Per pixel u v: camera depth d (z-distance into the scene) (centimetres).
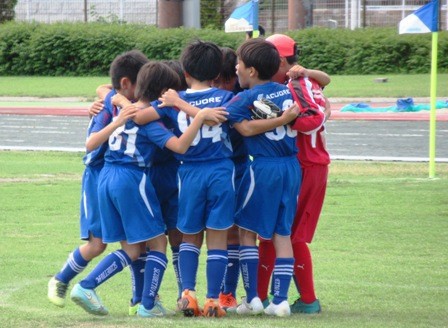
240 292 2895
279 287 2403
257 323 2253
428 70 14062
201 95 2380
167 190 2511
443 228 3966
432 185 5159
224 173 2352
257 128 2348
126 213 2325
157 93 2373
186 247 2403
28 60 15938
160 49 15175
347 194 4859
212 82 2470
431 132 5484
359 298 2730
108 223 2358
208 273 2383
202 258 3400
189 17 16000
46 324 2264
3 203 4666
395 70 14200
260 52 2381
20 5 19288
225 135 2375
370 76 13862
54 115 10119
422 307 2589
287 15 16762
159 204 2425
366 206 4500
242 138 2520
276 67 2408
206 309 2378
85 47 15650
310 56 14450
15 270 3164
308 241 2512
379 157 6438
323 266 3241
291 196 2409
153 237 2339
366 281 2991
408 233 3859
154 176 2498
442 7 15925
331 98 11350
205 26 17212
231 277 2594
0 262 3300
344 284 2939
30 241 3728
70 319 2338
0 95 12738
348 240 3719
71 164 6225
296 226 2500
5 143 7588
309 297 2511
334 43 14375
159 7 16175
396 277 3052
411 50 14138
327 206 4506
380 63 14212
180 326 2198
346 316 2427
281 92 2403
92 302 2333
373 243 3656
